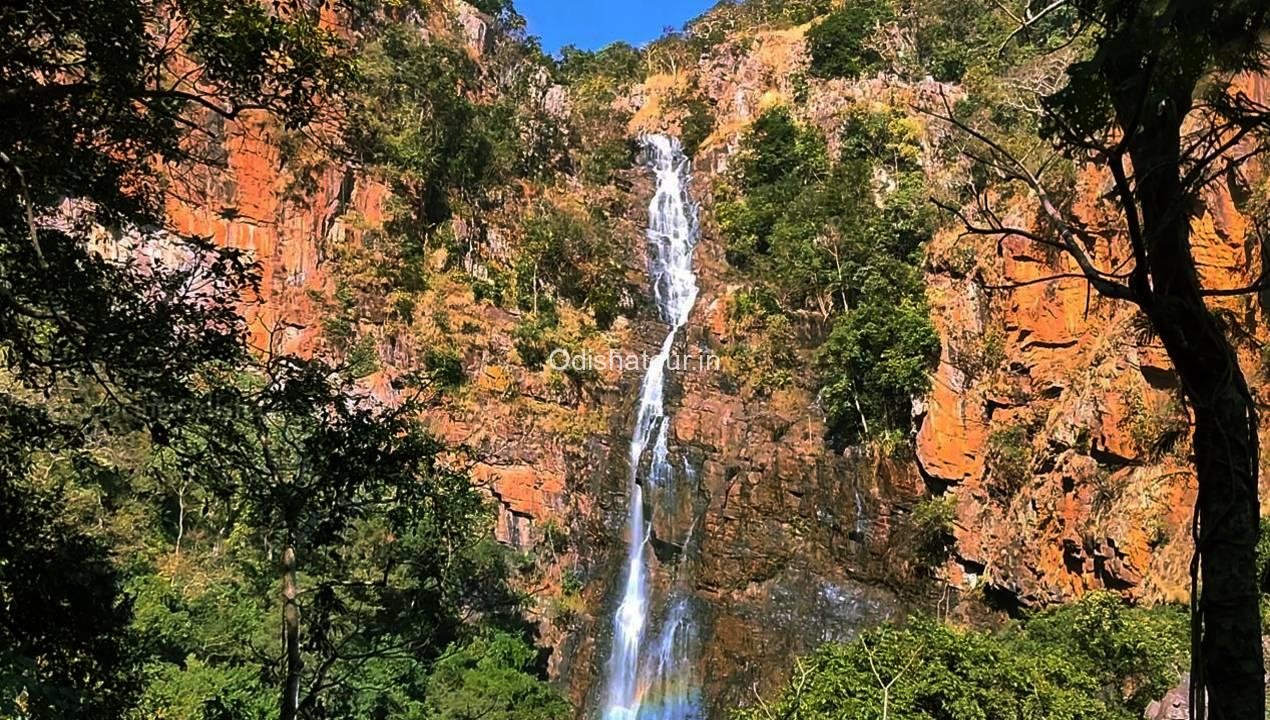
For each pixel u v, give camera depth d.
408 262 39.22
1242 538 4.12
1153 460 25.77
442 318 38.06
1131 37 3.91
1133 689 18.97
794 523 33.56
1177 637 18.89
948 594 31.22
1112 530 26.12
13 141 6.96
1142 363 26.66
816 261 39.16
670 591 33.44
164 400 7.79
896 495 33.06
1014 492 30.42
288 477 9.79
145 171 8.73
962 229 35.31
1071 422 28.45
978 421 32.19
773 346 39.06
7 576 8.46
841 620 30.69
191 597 22.38
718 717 29.38
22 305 7.26
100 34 7.09
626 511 36.06
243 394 8.15
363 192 39.09
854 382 34.94
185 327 7.85
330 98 10.52
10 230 7.10
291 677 8.99
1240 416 4.29
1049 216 4.99
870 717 14.70
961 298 33.94
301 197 36.34
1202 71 3.93
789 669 29.42
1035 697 15.04
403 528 11.98
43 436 8.47
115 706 9.12
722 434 36.41
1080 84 4.28
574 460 36.91
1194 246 23.56
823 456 34.75
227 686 18.05
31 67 7.15
